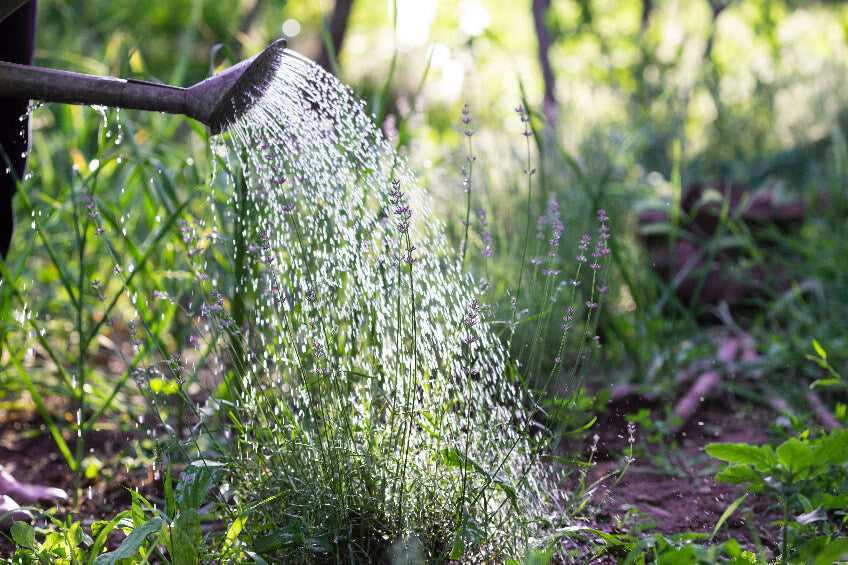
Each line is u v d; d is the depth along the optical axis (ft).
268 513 10.22
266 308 12.22
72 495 12.82
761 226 23.25
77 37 26.76
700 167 28.91
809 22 43.52
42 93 9.50
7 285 14.23
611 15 43.73
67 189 16.43
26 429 15.11
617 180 23.54
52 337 17.93
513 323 10.95
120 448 14.23
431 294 10.55
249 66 9.62
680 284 21.65
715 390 16.92
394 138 14.97
